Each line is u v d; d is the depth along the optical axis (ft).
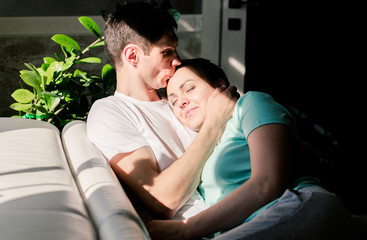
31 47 8.29
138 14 4.18
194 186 3.64
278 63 10.46
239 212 3.05
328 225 2.59
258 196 3.01
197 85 4.15
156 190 3.55
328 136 10.23
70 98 6.26
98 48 8.89
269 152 3.10
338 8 9.74
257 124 3.24
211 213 3.11
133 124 4.09
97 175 3.10
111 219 2.41
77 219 2.40
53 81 5.94
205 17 10.07
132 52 4.19
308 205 2.72
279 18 10.27
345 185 9.02
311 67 10.25
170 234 3.19
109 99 4.28
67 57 6.42
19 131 3.97
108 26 4.37
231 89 3.88
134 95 4.35
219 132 3.76
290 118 3.39
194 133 4.33
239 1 10.14
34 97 5.86
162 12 4.33
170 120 4.32
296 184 3.24
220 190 3.61
